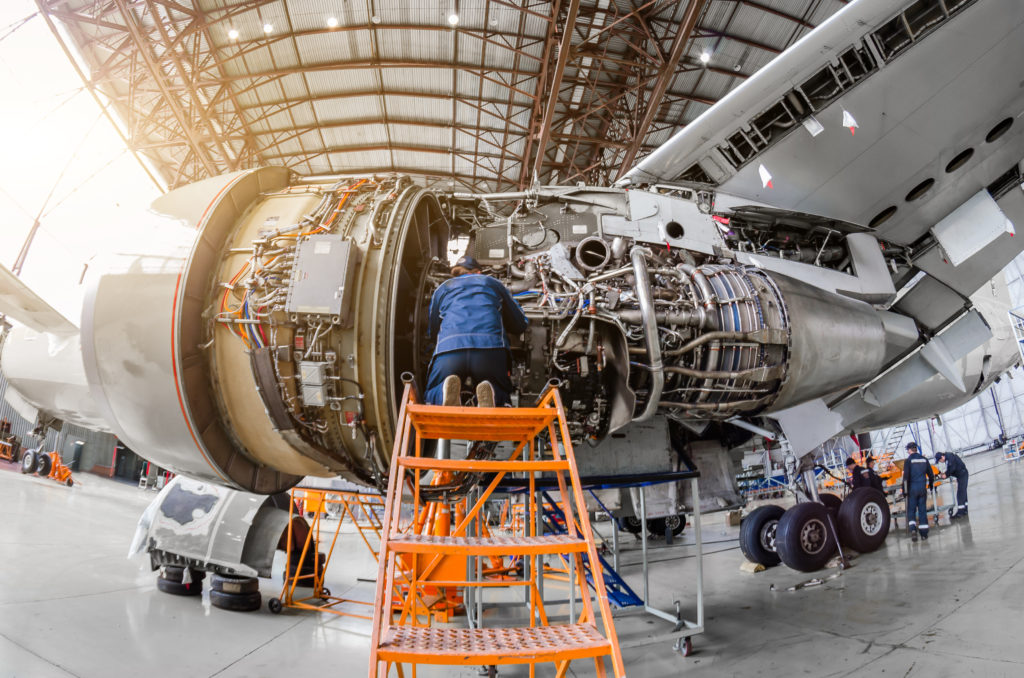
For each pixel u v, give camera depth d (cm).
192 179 2162
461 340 336
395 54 1714
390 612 220
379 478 396
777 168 587
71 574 634
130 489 1930
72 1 1467
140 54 1594
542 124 1689
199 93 1833
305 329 371
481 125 1997
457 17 1527
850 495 795
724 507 671
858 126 565
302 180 475
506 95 1847
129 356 391
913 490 846
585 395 432
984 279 704
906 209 657
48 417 727
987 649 385
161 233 414
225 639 501
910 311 727
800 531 724
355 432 374
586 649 201
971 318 724
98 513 1044
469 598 590
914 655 398
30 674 361
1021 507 980
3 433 1755
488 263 474
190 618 553
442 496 381
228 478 431
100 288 405
